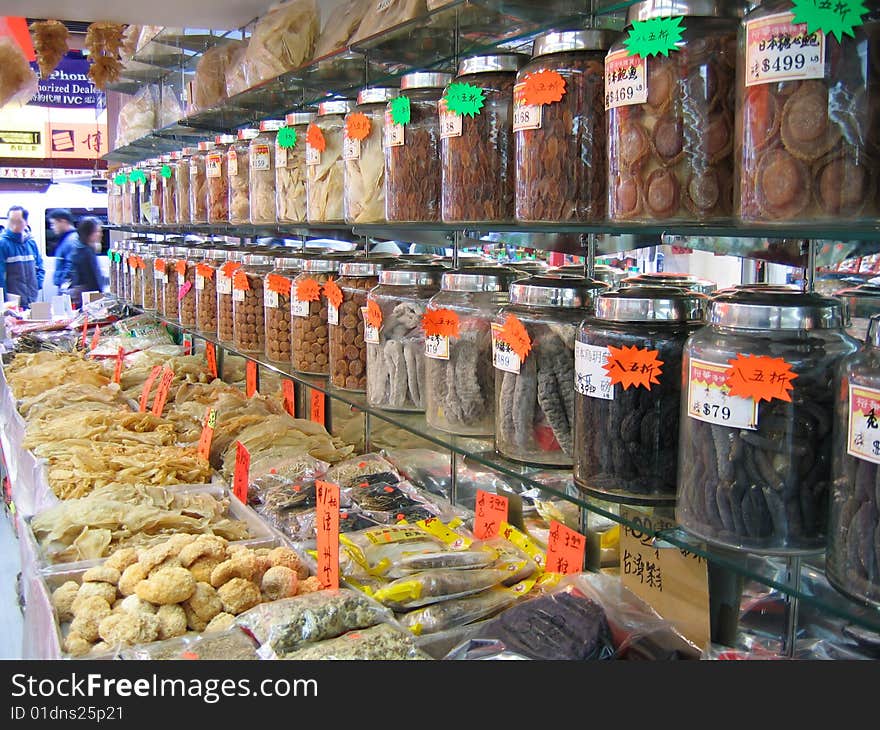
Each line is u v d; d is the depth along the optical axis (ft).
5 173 24.70
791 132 3.16
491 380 5.56
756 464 3.43
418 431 5.94
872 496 2.99
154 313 15.55
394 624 5.29
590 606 4.97
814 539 3.41
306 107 9.90
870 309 4.45
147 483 8.36
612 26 5.26
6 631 9.48
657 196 3.89
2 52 14.29
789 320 3.44
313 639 5.06
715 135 3.77
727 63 3.76
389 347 6.48
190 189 12.64
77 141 25.16
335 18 8.79
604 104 4.48
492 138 5.15
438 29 6.05
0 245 24.79
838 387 3.22
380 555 6.21
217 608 5.72
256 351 10.30
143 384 13.19
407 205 5.95
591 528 6.12
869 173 3.07
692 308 4.15
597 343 4.22
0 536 12.49
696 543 3.74
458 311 5.61
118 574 6.08
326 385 7.78
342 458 9.12
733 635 4.91
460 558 5.99
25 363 14.67
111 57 15.01
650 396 4.10
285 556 6.28
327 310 7.93
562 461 4.88
